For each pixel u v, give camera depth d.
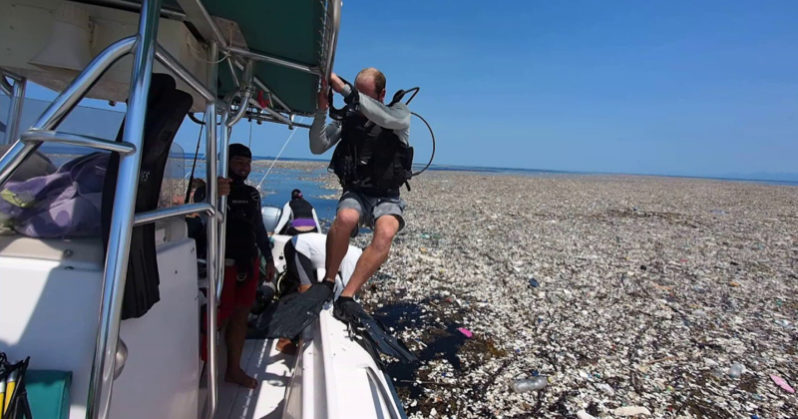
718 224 19.72
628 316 7.87
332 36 2.15
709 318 7.91
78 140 1.23
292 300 2.95
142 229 1.60
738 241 15.51
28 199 1.56
